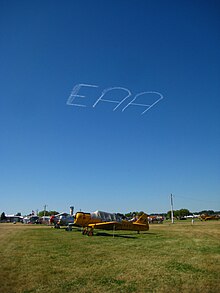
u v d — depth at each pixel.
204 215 69.62
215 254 9.78
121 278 6.29
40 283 5.85
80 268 7.33
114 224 19.95
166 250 10.88
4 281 5.99
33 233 20.41
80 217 20.47
